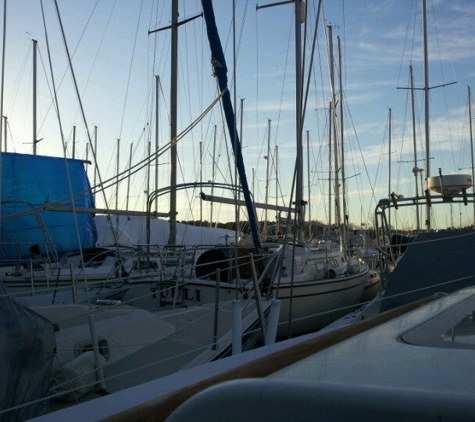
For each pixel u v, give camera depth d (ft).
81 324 18.93
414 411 3.16
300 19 28.37
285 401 3.53
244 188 19.92
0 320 11.51
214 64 18.76
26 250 38.83
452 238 23.91
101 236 55.62
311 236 66.49
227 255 29.73
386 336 6.16
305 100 16.25
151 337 19.29
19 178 39.04
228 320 21.56
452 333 6.25
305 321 34.04
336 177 65.77
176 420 3.90
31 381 11.96
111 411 8.29
